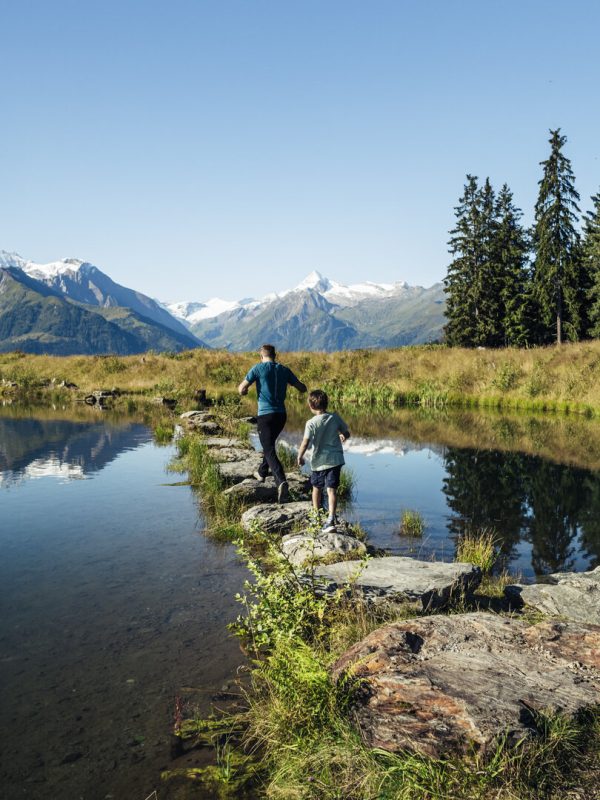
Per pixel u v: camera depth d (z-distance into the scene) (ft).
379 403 82.33
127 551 18.99
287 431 52.49
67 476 31.42
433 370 95.76
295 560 17.48
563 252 151.43
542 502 26.63
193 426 52.31
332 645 11.83
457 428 54.19
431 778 7.23
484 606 15.01
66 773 8.51
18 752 8.98
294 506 23.52
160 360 109.60
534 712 8.27
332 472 19.99
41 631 13.12
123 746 9.16
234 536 20.79
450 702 8.45
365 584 14.42
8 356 127.44
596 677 9.32
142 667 11.57
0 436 46.32
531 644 10.39
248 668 11.59
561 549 20.15
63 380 100.99
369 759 7.83
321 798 7.67
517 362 88.43
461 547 20.07
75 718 9.88
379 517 24.26
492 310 175.22
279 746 8.98
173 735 9.46
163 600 14.93
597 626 11.21
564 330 166.71
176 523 22.45
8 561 17.95
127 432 49.42
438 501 26.91
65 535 20.76
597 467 34.91
